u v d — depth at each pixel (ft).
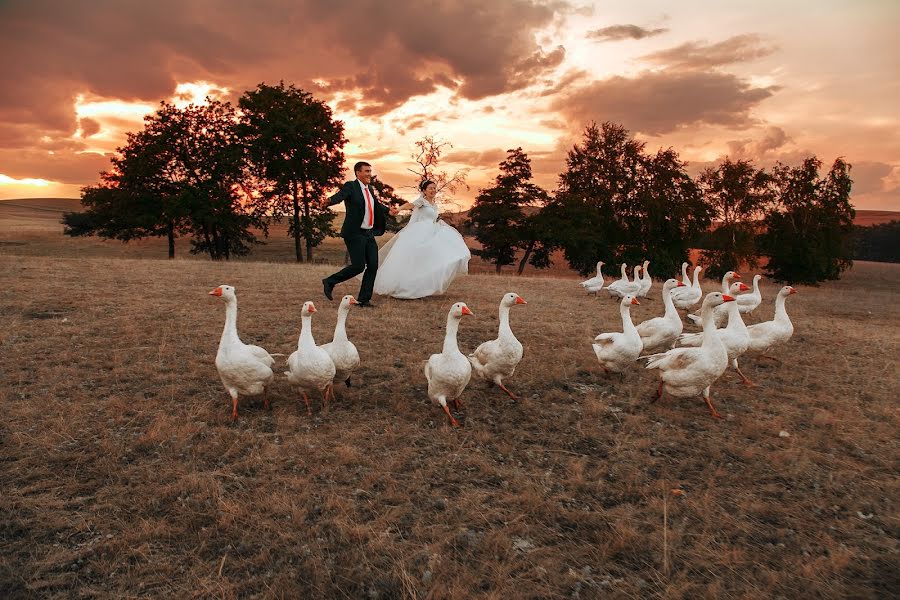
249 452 15.34
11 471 13.69
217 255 127.44
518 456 16.03
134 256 142.31
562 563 11.32
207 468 14.42
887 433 18.53
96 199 116.47
